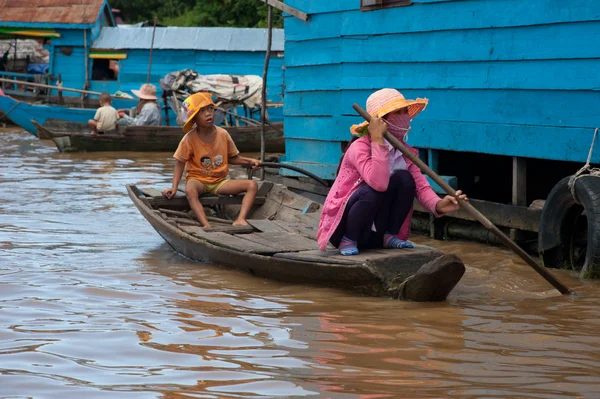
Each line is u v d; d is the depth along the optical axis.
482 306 6.02
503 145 8.42
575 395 4.08
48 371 4.49
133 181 14.39
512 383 4.27
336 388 4.19
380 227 6.57
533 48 8.02
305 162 11.28
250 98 21.03
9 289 6.47
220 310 5.88
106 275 7.09
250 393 4.12
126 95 26.23
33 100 28.56
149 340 5.09
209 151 8.78
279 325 5.45
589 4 7.46
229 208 9.52
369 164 6.27
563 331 5.30
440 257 5.87
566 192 7.31
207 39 26.78
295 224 8.26
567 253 7.52
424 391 4.14
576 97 7.67
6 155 18.56
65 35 28.09
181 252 8.06
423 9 9.16
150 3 42.50
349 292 6.41
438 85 9.11
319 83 10.79
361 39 10.05
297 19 11.11
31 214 10.54
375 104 6.36
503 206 8.45
